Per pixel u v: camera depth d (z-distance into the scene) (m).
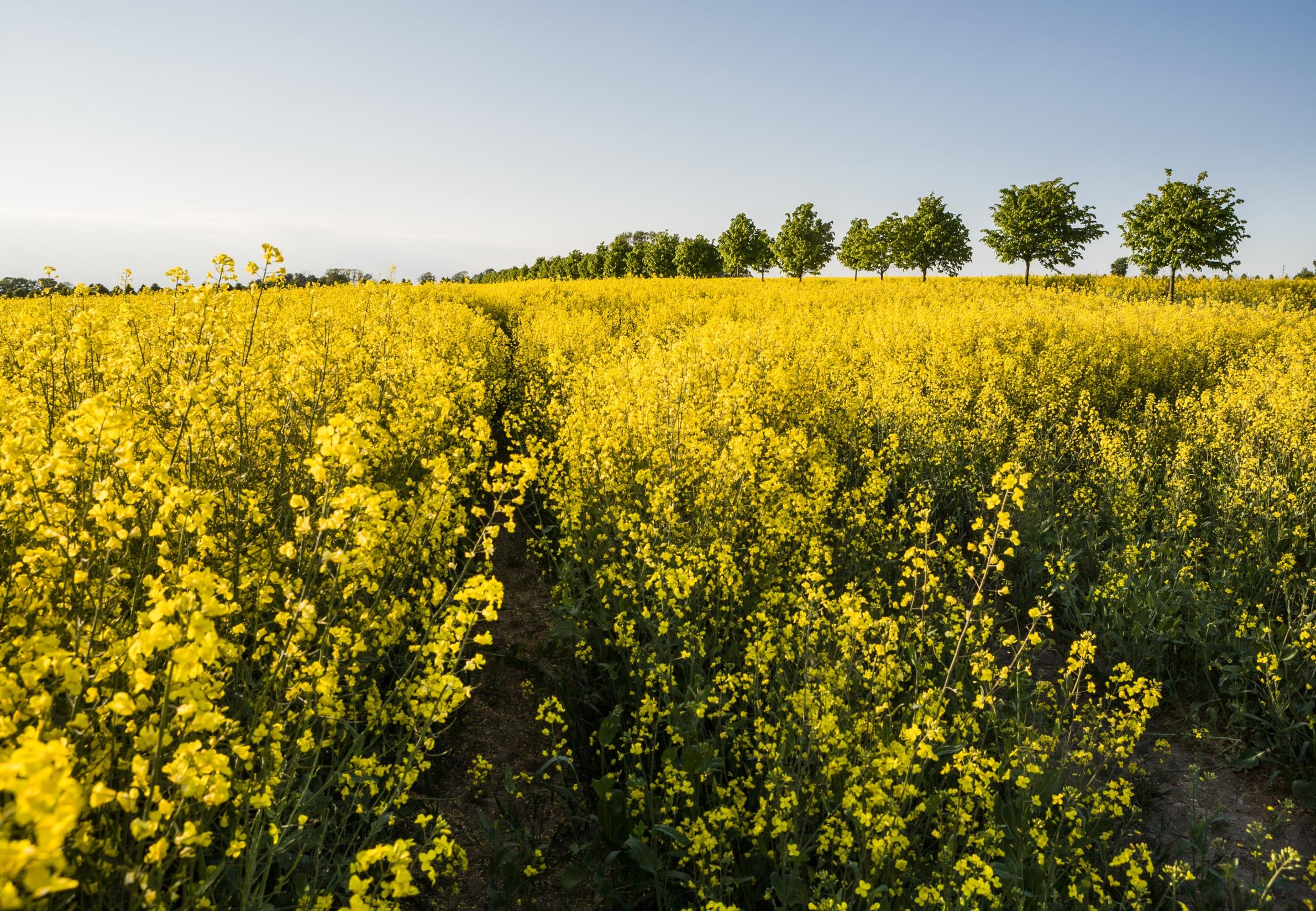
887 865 2.74
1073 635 5.35
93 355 4.21
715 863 2.81
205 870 2.09
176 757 1.66
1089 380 11.90
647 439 6.16
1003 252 36.72
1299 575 5.23
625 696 4.09
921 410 8.57
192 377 4.16
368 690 3.32
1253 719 4.48
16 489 2.60
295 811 2.39
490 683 4.83
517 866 3.13
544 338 14.84
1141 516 6.50
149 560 2.74
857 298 28.11
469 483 6.51
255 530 3.78
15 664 2.22
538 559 6.32
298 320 10.30
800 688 3.59
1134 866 2.77
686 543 4.68
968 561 6.44
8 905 1.08
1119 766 4.20
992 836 2.85
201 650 1.60
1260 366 12.49
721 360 8.85
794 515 5.30
